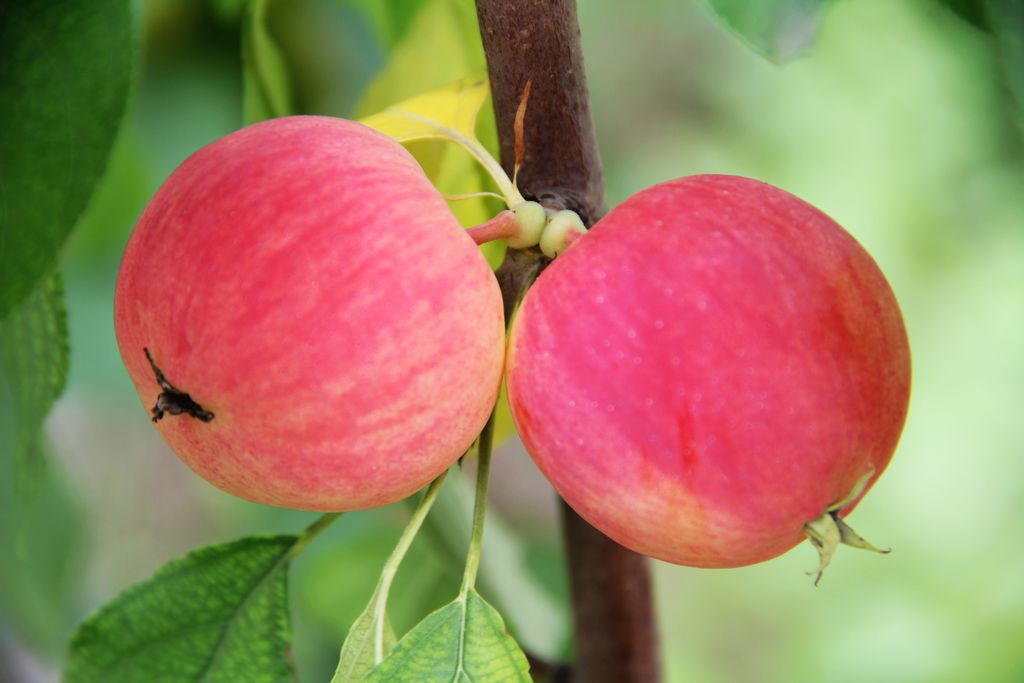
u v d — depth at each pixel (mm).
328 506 309
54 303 339
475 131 362
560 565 496
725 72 969
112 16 303
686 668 930
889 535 910
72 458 659
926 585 890
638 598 373
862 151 935
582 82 333
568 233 320
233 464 304
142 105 450
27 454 352
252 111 398
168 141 456
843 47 912
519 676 317
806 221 304
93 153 302
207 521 702
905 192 931
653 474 298
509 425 370
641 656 376
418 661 316
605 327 299
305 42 427
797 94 945
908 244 935
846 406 296
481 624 317
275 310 294
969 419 922
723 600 946
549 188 334
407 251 299
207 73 457
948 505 910
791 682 896
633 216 305
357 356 295
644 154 964
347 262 295
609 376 299
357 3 420
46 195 303
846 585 914
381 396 297
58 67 303
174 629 359
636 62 974
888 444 305
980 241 935
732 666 927
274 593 358
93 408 635
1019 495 906
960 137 914
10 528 428
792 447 295
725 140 964
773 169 952
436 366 300
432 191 309
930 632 872
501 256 357
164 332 298
